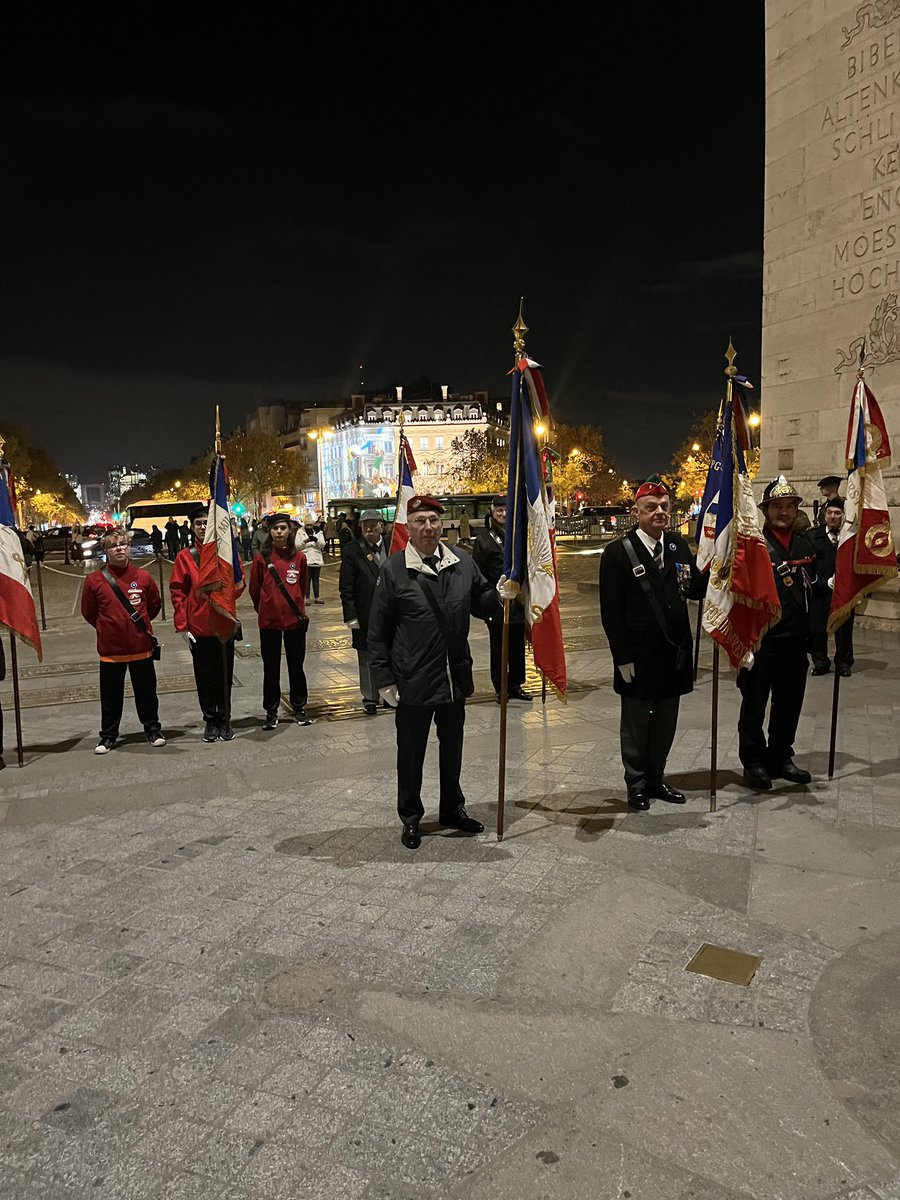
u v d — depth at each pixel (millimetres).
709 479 5352
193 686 9523
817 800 5258
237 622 7008
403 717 4707
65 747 7008
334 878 4355
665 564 5090
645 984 3338
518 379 4758
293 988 3369
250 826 5117
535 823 5035
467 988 3344
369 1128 2611
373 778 5980
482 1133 2576
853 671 8805
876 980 3314
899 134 11609
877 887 4090
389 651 4773
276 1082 2828
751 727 5531
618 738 6848
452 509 42656
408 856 4609
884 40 11758
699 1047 2951
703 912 3889
